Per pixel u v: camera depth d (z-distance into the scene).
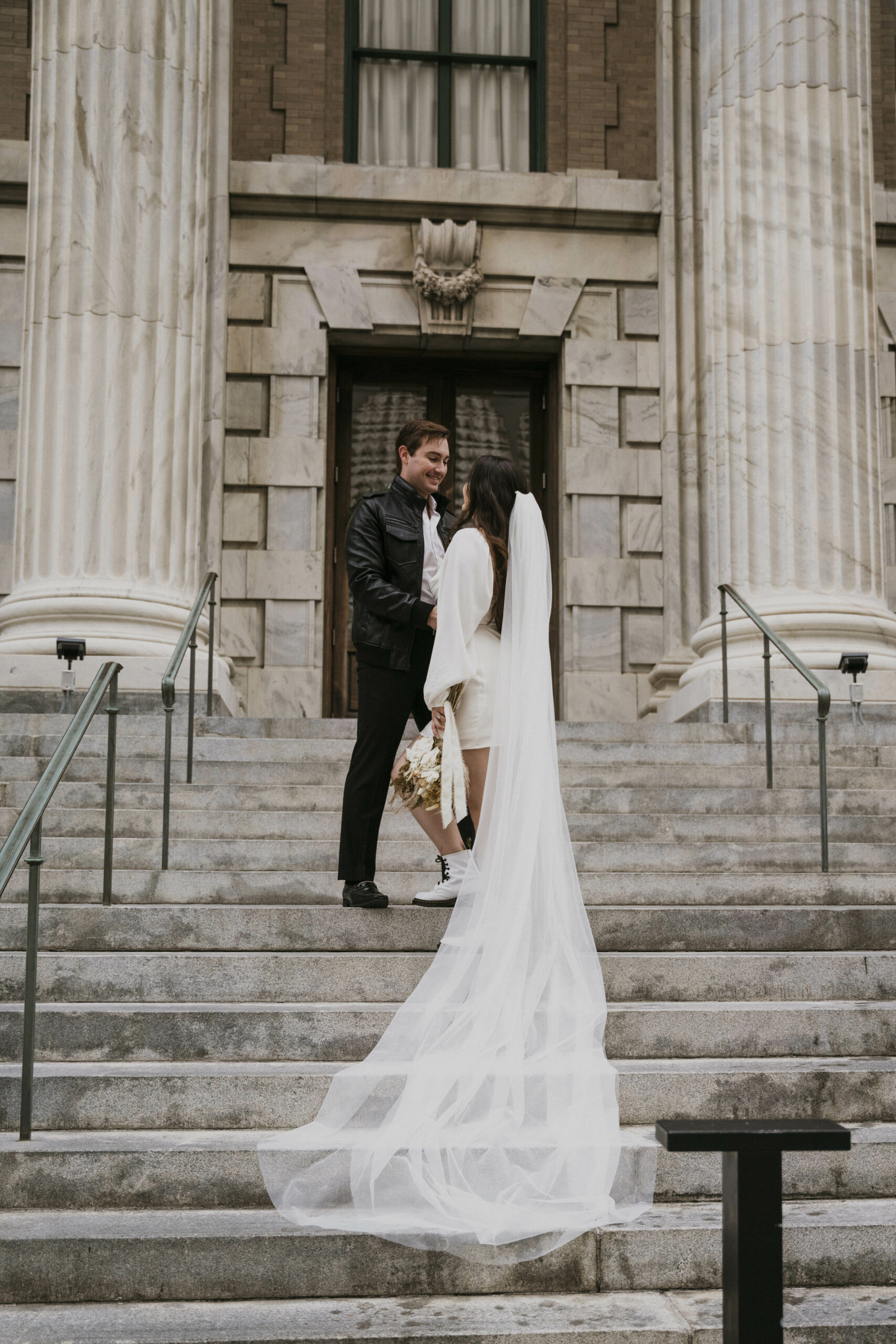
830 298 10.61
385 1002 4.78
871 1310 3.33
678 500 12.49
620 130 13.38
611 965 4.86
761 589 10.36
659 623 12.55
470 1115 3.76
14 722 8.27
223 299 12.30
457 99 13.51
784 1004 4.73
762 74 10.97
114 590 9.76
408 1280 3.46
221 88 12.50
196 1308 3.36
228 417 12.40
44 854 6.21
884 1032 4.57
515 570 4.67
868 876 5.92
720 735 8.72
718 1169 3.87
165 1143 3.87
